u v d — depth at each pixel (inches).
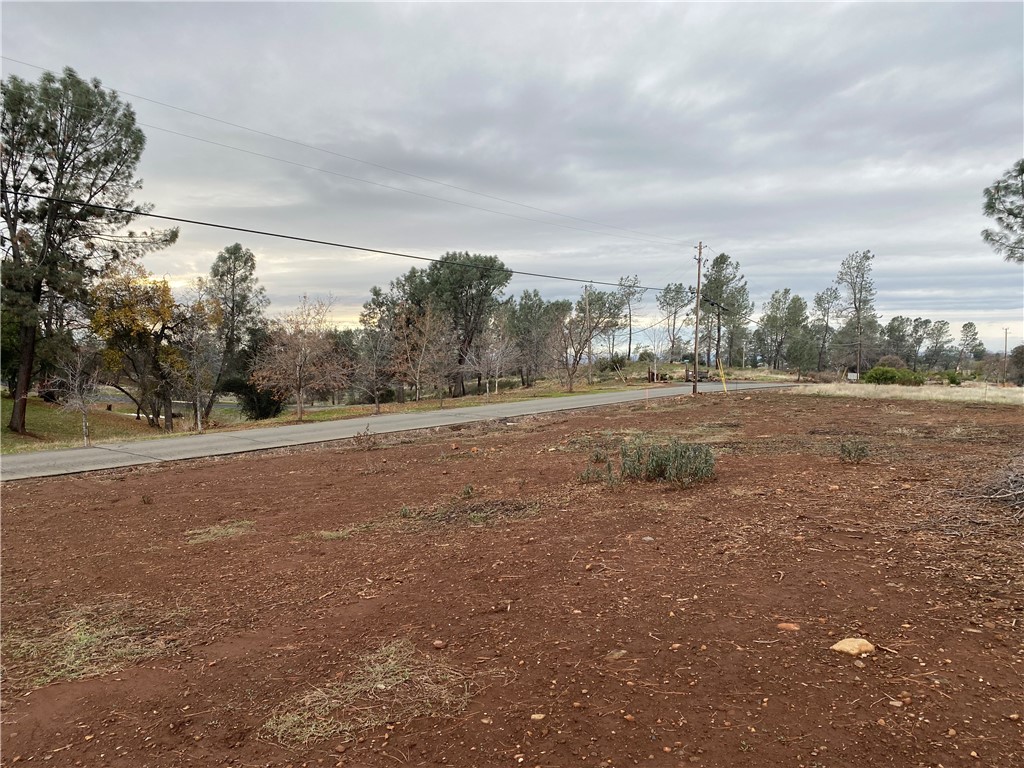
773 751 83.4
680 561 167.6
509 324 2034.9
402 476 343.6
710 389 1429.6
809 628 121.7
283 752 90.5
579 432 539.2
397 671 113.7
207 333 1245.7
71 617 150.9
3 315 912.3
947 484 241.8
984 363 3191.4
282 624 141.4
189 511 272.4
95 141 989.8
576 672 109.0
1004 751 80.2
